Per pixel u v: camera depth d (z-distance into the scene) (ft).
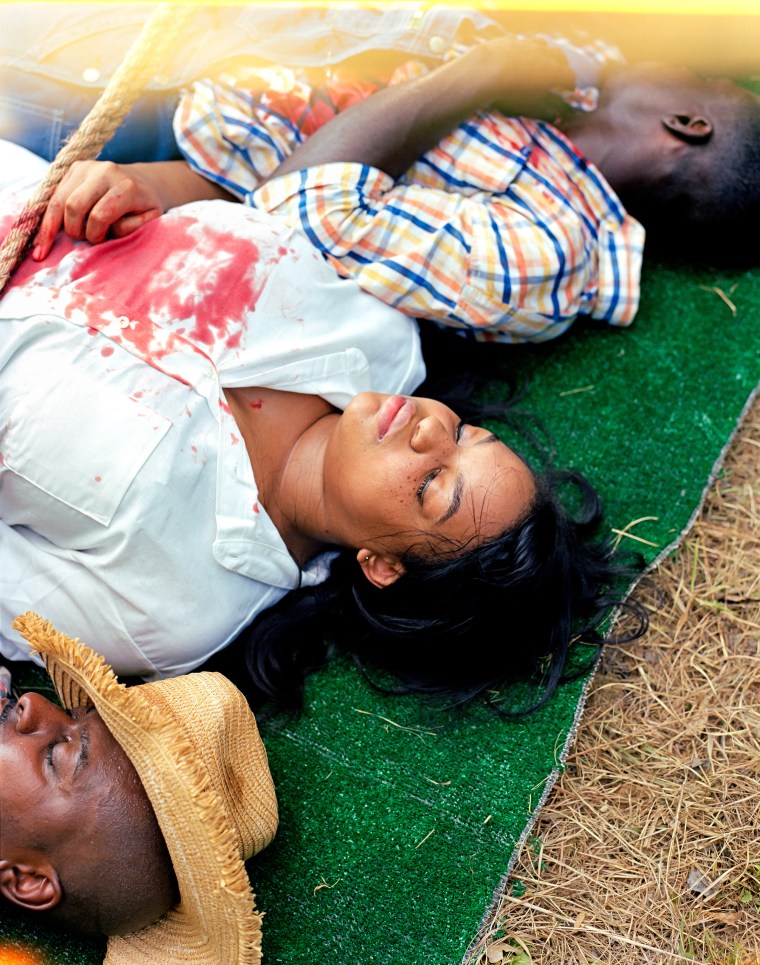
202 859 4.29
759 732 5.84
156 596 5.25
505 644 5.79
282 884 5.41
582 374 6.92
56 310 5.10
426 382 6.76
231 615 5.56
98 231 5.31
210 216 5.53
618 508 6.53
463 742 5.79
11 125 6.16
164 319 5.22
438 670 5.88
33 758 4.40
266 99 6.23
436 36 6.43
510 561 5.42
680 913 5.39
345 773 5.69
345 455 5.41
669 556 6.42
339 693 5.93
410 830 5.55
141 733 4.32
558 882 5.50
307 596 5.96
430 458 5.31
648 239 7.34
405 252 6.01
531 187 6.49
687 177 6.79
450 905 5.38
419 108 6.07
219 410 5.23
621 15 6.96
